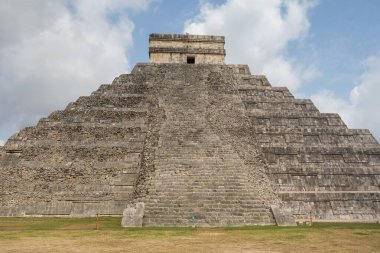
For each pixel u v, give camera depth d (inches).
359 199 892.0
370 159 1031.6
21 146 1003.9
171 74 1298.0
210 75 1304.1
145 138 993.5
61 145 1007.6
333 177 965.2
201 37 1486.2
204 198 737.0
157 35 1473.9
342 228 630.5
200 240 505.4
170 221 674.2
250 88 1284.4
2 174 930.7
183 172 817.5
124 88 1245.7
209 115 1066.1
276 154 1023.0
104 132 1052.5
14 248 447.5
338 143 1091.9
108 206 871.7
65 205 869.8
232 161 861.8
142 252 423.2
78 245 467.5
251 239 513.3
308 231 589.3
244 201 731.4
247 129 1047.6
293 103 1237.7
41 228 649.0
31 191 898.1
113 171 945.5
